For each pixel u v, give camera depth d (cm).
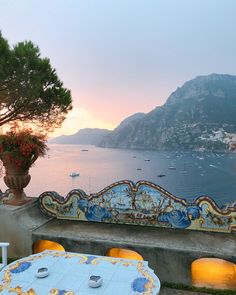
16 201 765
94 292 344
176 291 564
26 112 823
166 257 584
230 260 546
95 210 757
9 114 788
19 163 737
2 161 753
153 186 704
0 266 473
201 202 670
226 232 653
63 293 342
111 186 739
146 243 604
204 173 13400
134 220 723
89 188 10662
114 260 442
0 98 730
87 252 640
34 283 369
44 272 387
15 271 405
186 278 575
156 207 704
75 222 757
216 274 600
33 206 783
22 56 709
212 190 9619
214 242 602
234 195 8800
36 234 683
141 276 386
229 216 650
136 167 16450
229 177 12081
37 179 12775
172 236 641
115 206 739
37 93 764
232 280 587
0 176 764
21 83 716
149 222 709
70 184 11525
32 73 737
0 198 796
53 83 854
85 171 15162
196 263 618
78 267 417
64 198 798
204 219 668
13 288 357
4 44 678
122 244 613
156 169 15325
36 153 757
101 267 416
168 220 695
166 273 586
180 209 686
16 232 706
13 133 764
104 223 744
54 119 891
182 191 9612
